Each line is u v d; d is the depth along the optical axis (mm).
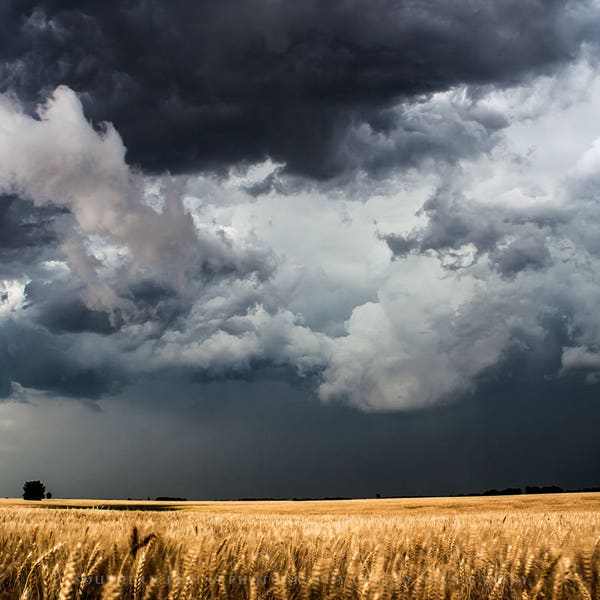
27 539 5934
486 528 8250
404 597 4750
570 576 4566
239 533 6605
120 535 5816
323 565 4340
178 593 3984
